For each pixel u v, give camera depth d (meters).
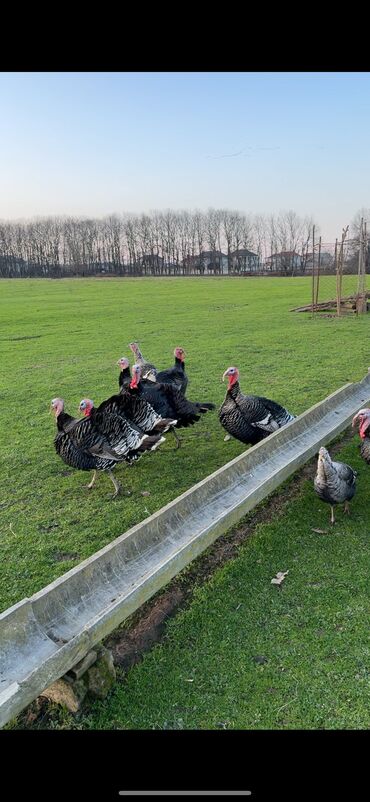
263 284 24.64
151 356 7.91
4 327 11.73
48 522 3.01
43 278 38.28
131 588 1.85
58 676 1.53
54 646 1.65
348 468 2.85
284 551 2.57
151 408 3.64
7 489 3.49
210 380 6.25
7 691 1.39
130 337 9.88
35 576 2.47
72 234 44.78
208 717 1.69
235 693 1.77
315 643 1.96
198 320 11.95
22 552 2.69
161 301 17.12
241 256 44.38
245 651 1.94
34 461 3.95
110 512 3.10
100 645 1.80
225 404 3.73
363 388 4.49
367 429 3.17
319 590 2.26
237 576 2.38
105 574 1.95
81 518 3.04
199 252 45.03
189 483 3.47
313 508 3.00
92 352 8.48
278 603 2.18
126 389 4.41
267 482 2.71
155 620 2.12
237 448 4.07
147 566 2.07
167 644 2.00
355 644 1.94
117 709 1.73
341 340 8.55
